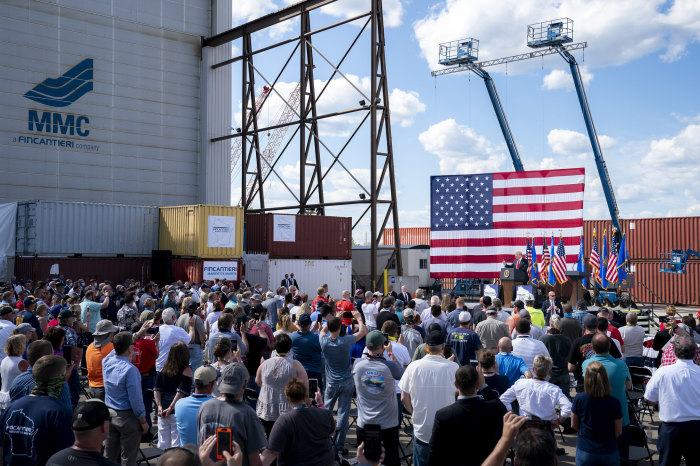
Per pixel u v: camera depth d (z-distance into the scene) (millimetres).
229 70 43000
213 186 41688
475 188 26453
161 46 40125
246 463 4934
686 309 38281
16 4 34406
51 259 28766
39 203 28703
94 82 37250
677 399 6281
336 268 31984
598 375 5730
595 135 41562
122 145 38375
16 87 34375
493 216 26016
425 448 6133
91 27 37156
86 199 36812
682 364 6355
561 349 9422
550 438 3123
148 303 14188
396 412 6891
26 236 29609
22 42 34625
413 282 34406
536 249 25453
